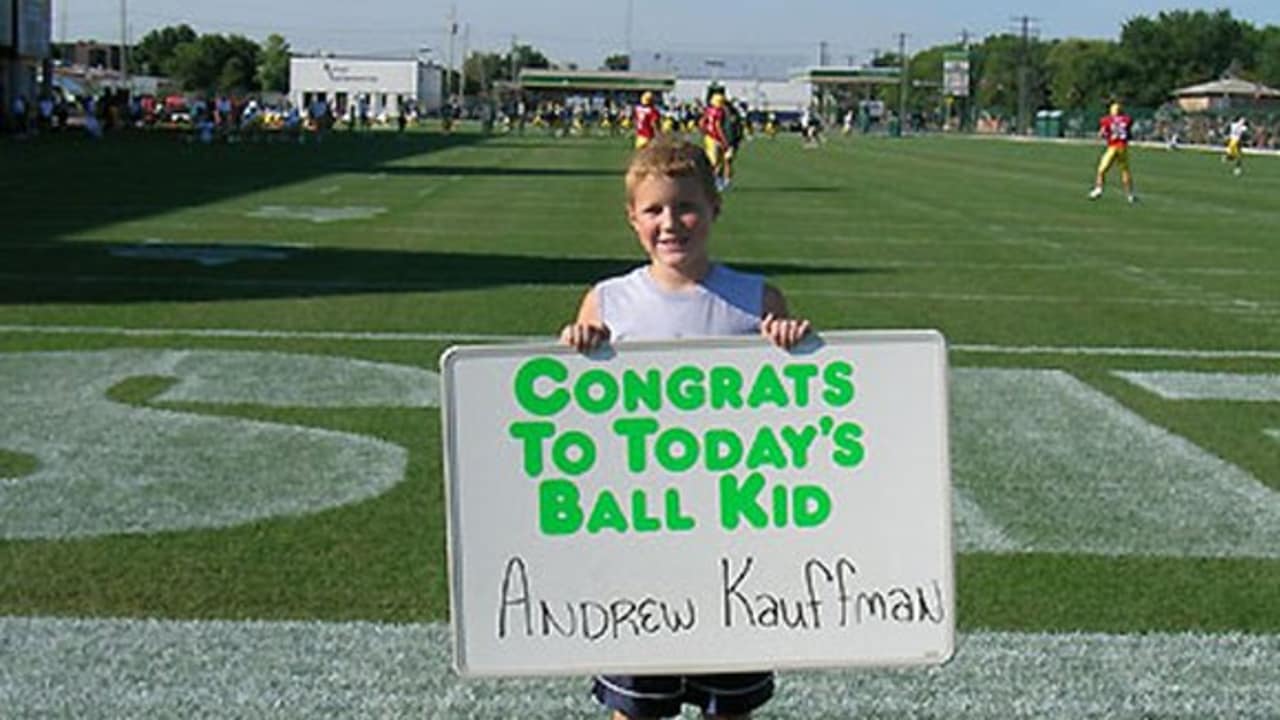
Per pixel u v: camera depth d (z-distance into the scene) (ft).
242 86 440.04
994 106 450.71
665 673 11.70
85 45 455.22
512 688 15.55
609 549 11.66
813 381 11.62
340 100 310.86
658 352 11.54
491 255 54.80
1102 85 422.82
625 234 64.13
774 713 15.11
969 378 32.19
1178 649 16.88
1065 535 21.03
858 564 11.73
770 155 171.83
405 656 16.29
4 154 125.80
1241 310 44.06
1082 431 27.50
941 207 86.69
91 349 33.47
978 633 17.24
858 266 53.83
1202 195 104.22
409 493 22.39
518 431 11.57
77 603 17.62
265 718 14.78
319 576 18.67
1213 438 27.22
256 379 30.53
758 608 11.71
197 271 48.03
